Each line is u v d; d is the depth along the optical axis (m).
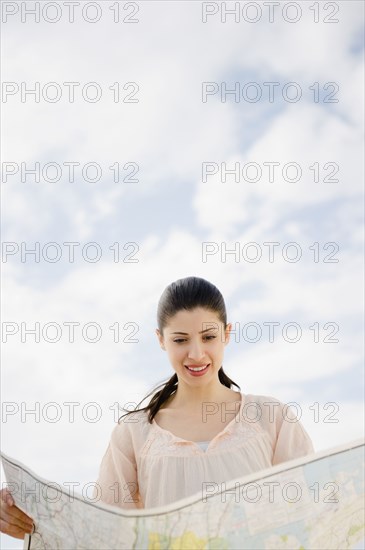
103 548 1.50
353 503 1.63
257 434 1.91
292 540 1.55
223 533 1.51
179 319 1.91
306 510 1.58
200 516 1.50
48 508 1.61
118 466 1.99
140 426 2.02
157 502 1.86
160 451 1.91
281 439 1.93
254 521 1.54
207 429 1.93
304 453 1.91
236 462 1.85
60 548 1.58
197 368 1.91
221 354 1.96
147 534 1.47
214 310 1.94
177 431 1.95
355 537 1.63
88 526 1.53
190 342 1.91
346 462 1.65
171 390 2.05
